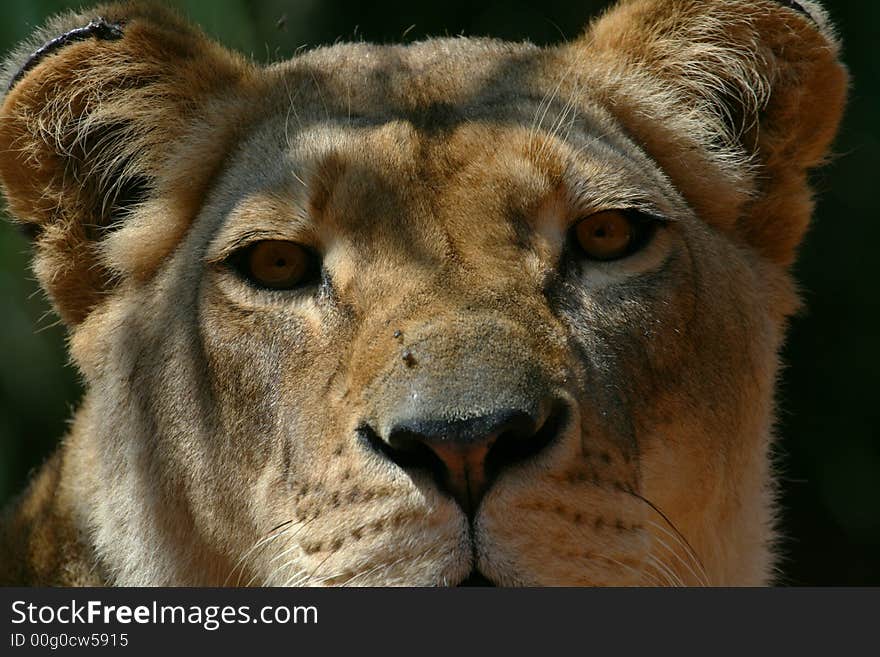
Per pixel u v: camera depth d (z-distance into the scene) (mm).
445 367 5930
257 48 12539
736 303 7387
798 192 7957
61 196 7621
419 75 7477
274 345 6719
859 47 14297
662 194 7164
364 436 6125
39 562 7945
